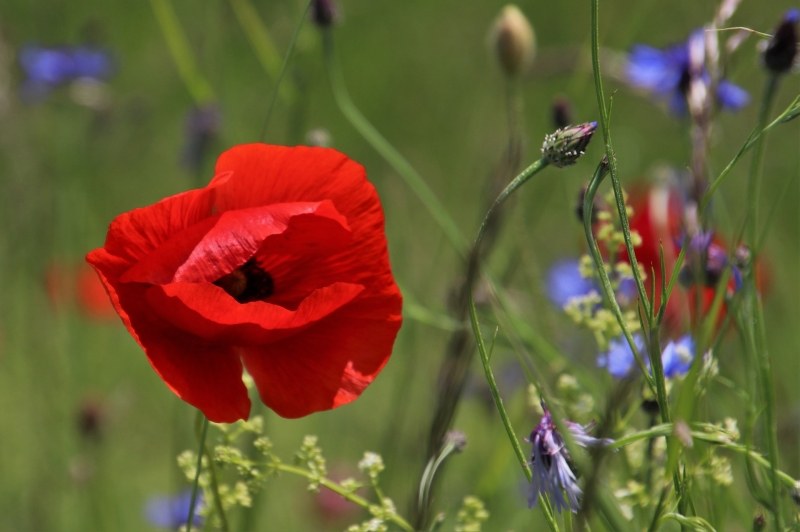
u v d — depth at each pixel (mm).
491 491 1195
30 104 1671
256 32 1303
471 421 1375
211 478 1037
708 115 1095
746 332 1057
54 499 1354
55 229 1627
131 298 1015
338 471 1417
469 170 2025
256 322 1010
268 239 1038
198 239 1016
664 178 1180
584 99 1333
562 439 993
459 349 1079
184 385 1013
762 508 1041
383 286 1033
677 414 985
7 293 1661
